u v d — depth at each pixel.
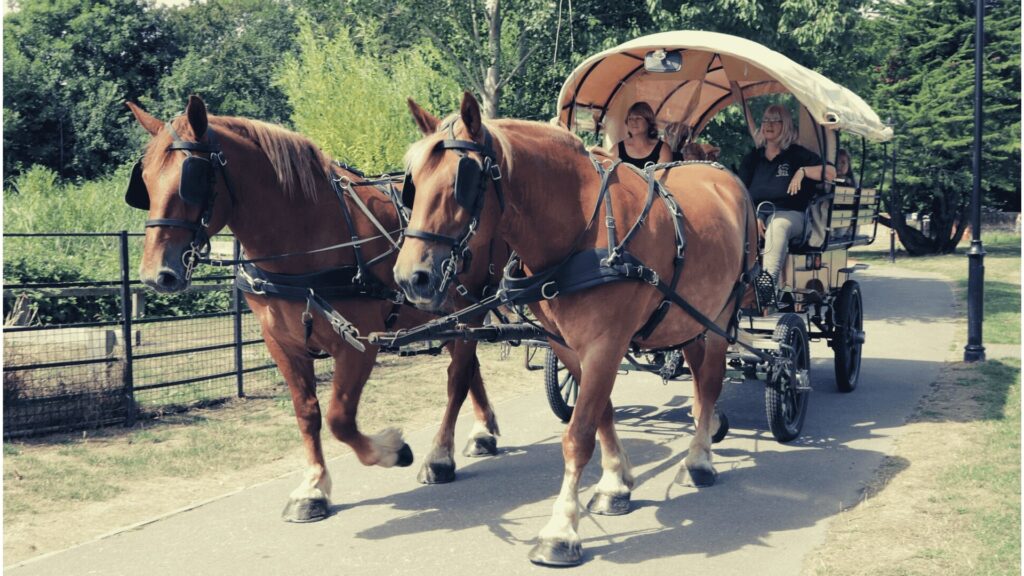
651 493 5.55
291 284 4.83
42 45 38.34
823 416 7.53
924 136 29.38
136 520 5.19
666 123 7.97
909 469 5.86
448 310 4.89
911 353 10.92
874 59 17.28
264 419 7.65
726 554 4.51
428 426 7.50
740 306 5.95
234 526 5.00
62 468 6.15
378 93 15.20
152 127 4.69
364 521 5.08
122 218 18.14
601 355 4.38
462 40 13.38
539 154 4.29
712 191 5.71
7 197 19.56
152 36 40.66
